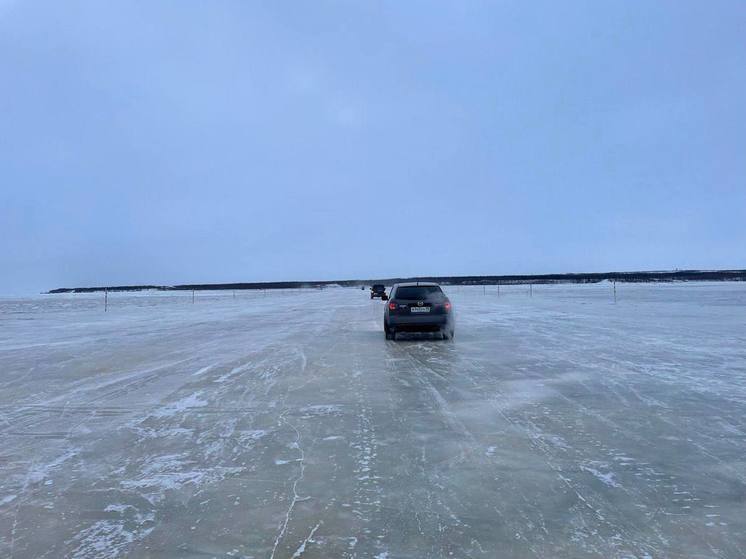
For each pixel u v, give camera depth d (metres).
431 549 3.14
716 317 20.44
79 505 3.87
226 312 31.39
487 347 12.27
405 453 4.89
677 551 3.07
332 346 13.02
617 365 9.55
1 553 3.17
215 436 5.56
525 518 3.53
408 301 13.44
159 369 10.05
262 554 3.11
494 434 5.45
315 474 4.40
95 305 52.62
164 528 3.47
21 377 9.41
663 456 4.73
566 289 84.31
